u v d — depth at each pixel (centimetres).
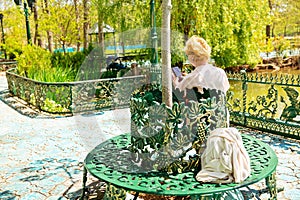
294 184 339
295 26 2550
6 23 2072
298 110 482
